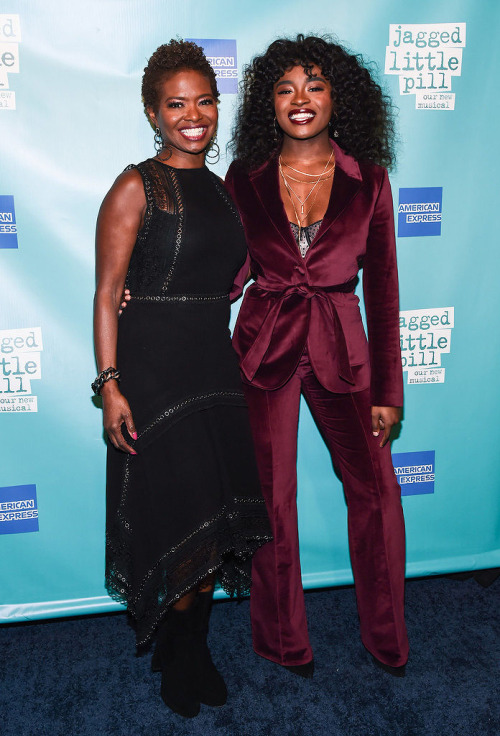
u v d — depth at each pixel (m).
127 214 1.46
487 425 2.14
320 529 2.15
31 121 1.77
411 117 1.91
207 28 1.80
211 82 1.56
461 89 1.92
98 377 1.50
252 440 1.65
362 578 1.75
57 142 1.80
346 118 1.64
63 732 1.58
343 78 1.58
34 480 1.96
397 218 1.96
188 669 1.64
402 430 2.10
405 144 1.92
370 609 1.75
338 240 1.58
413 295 2.02
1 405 1.90
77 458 1.97
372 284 1.65
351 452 1.70
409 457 2.12
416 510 2.16
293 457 1.72
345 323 1.64
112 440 1.52
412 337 2.04
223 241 1.54
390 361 1.65
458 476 2.16
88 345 1.92
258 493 1.65
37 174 1.80
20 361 1.89
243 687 1.72
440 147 1.94
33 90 1.76
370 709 1.63
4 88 1.75
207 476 1.54
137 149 1.83
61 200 1.83
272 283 1.64
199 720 1.61
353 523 1.75
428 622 1.98
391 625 1.73
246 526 1.62
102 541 2.03
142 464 1.54
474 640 1.90
